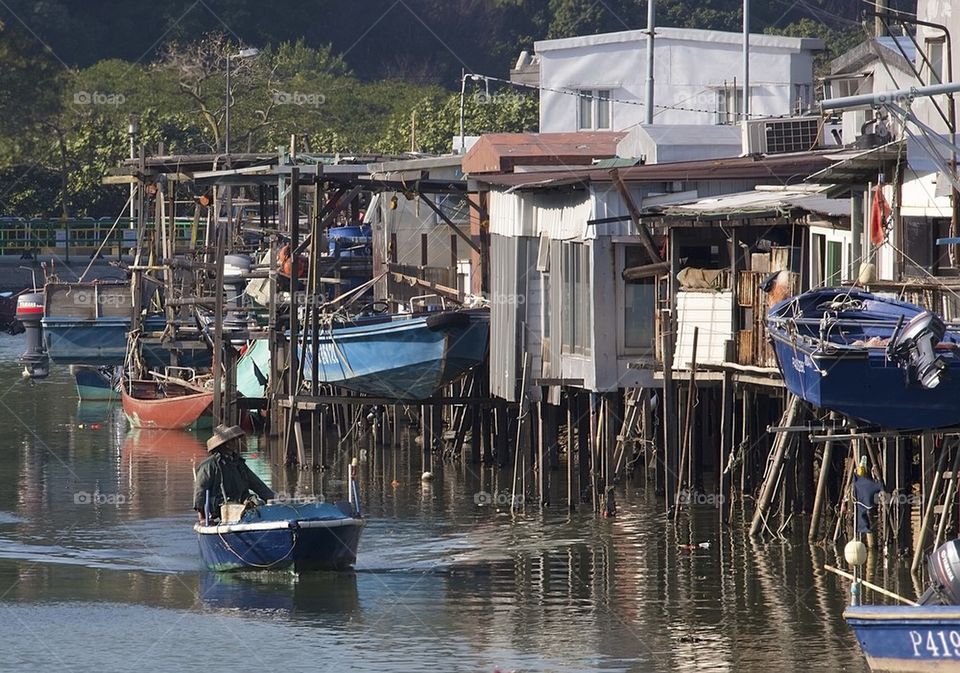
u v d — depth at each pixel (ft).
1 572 305.53
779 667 235.40
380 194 533.55
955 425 263.29
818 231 337.52
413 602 277.23
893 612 219.41
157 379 549.54
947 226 295.28
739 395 351.46
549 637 253.44
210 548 302.66
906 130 274.77
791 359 270.46
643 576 293.64
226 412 454.40
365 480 416.67
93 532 346.33
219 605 277.64
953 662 215.92
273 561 296.92
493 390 405.80
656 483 372.38
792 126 458.91
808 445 326.03
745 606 269.85
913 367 256.52
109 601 281.54
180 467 442.50
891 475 297.74
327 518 297.12
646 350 352.69
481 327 409.90
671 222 328.90
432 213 529.86
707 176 361.71
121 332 603.67
